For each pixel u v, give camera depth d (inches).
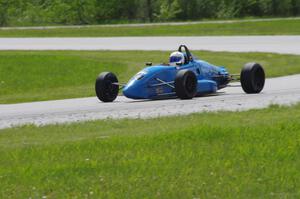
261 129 1713.8
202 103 2413.9
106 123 1978.3
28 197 1134.4
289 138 1571.1
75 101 2787.9
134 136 1697.8
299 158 1363.2
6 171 1334.9
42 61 5123.0
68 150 1540.4
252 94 2721.5
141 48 6087.6
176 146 1528.1
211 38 6801.2
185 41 6609.3
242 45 5935.0
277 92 2780.5
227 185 1161.4
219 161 1353.3
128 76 3986.2
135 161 1382.9
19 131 1900.8
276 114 2034.9
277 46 5693.9
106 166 1346.0
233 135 1637.6
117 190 1155.3
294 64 4254.4
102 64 4788.4
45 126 1979.6
